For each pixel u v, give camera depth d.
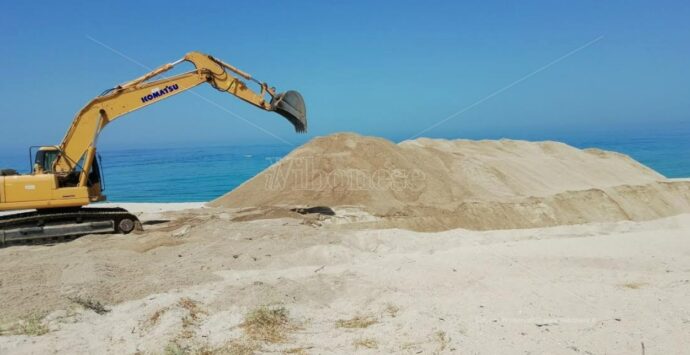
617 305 7.62
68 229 13.87
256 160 73.94
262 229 13.85
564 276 9.62
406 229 16.05
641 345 5.99
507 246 12.93
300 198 19.31
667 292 8.31
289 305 8.02
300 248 12.14
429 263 10.77
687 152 64.31
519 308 7.56
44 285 9.02
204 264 10.84
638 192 23.05
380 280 9.43
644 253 11.94
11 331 6.83
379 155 21.09
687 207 23.58
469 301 8.00
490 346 6.07
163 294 8.59
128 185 43.75
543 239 14.82
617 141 92.75
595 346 6.00
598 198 21.55
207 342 6.49
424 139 26.25
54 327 6.99
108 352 6.21
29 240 13.56
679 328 6.50
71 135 14.31
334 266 11.06
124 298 8.51
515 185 21.73
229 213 18.16
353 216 16.84
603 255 11.66
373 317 7.50
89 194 14.50
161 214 19.22
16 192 13.41
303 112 16.02
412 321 7.01
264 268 10.80
